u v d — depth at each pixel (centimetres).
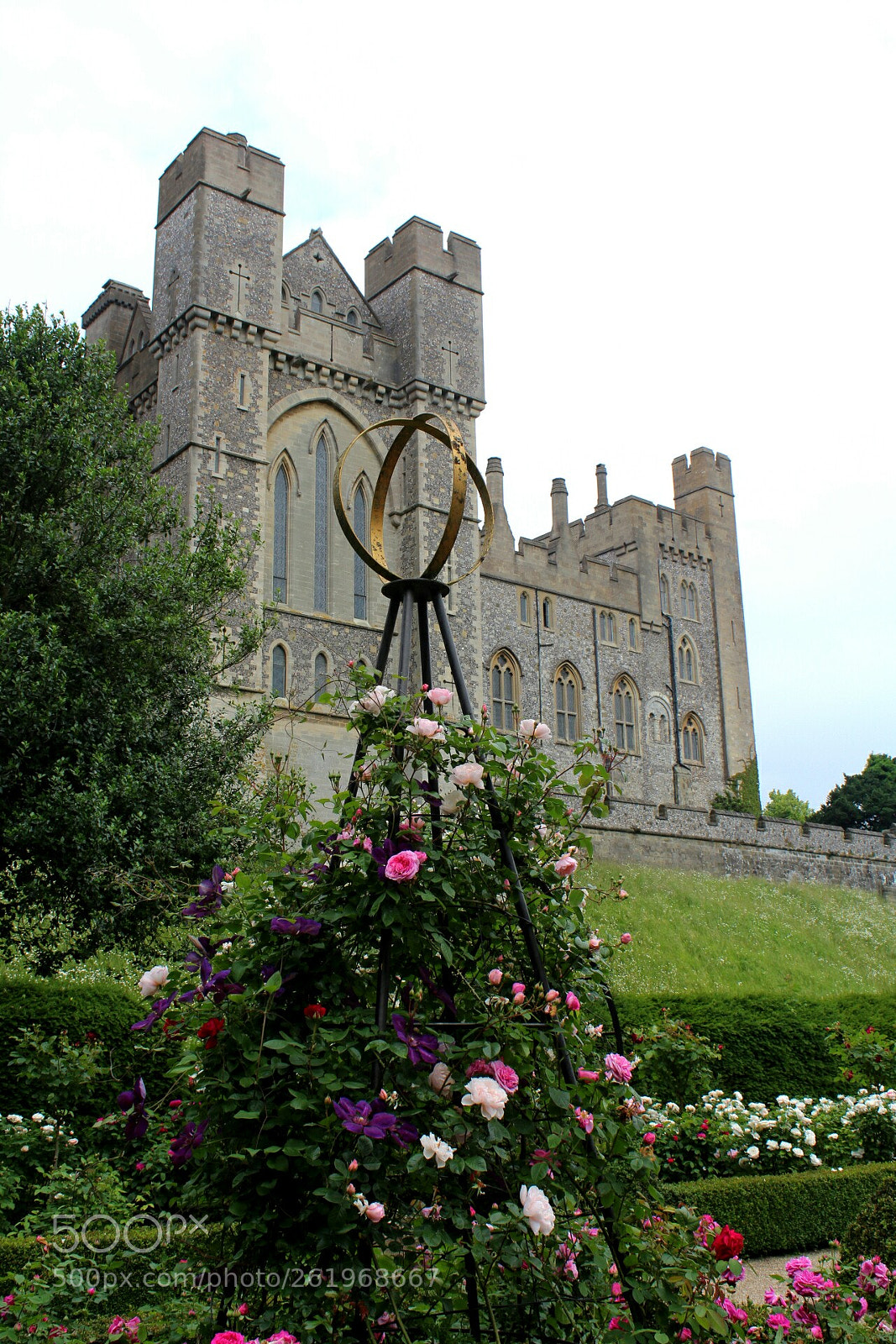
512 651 4228
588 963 468
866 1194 991
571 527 5306
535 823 464
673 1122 1018
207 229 2962
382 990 397
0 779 1342
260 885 428
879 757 5891
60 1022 1000
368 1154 358
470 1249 364
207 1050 394
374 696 444
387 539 3306
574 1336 409
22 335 1684
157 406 3067
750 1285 840
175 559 1684
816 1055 1351
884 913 3334
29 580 1527
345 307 3469
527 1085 418
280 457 3125
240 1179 371
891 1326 491
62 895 1398
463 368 3472
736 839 3381
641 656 4766
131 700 1509
